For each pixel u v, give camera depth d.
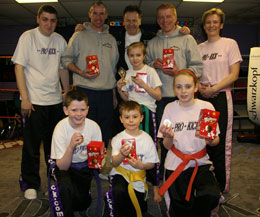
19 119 5.02
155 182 1.94
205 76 2.23
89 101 2.33
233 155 3.38
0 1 4.91
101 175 2.58
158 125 2.34
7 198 2.19
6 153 3.62
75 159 1.81
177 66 2.19
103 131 2.46
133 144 1.62
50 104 2.25
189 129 1.70
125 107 1.72
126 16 2.34
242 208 2.00
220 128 2.14
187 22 6.66
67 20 6.60
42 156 3.41
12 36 7.54
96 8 2.25
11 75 7.26
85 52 2.33
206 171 1.65
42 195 2.23
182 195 1.62
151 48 2.38
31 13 5.88
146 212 1.95
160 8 2.23
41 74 2.21
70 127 1.78
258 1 5.06
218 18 2.15
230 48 2.14
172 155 1.73
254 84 2.88
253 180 2.53
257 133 4.27
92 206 2.04
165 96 2.27
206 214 1.51
